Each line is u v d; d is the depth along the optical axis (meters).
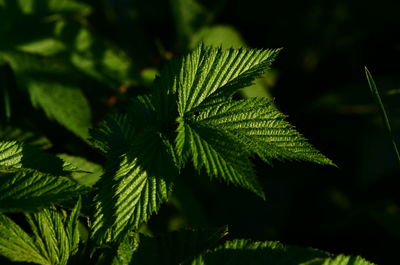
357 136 4.54
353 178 4.47
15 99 3.15
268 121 1.63
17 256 1.47
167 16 4.60
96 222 1.58
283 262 1.51
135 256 1.60
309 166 4.51
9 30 3.19
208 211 3.78
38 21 3.29
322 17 5.00
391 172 4.34
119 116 1.85
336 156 4.55
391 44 4.97
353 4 5.05
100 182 1.67
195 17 3.92
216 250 1.51
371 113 4.53
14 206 1.41
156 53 4.36
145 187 1.57
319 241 4.18
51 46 3.23
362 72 4.90
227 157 1.54
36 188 1.46
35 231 1.57
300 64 4.89
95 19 4.04
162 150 1.63
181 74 1.73
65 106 2.98
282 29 4.94
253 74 1.70
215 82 1.71
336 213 4.27
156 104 1.76
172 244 1.67
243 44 3.94
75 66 3.24
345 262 1.42
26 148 1.63
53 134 3.07
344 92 4.56
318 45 4.98
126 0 4.31
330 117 4.63
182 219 3.36
